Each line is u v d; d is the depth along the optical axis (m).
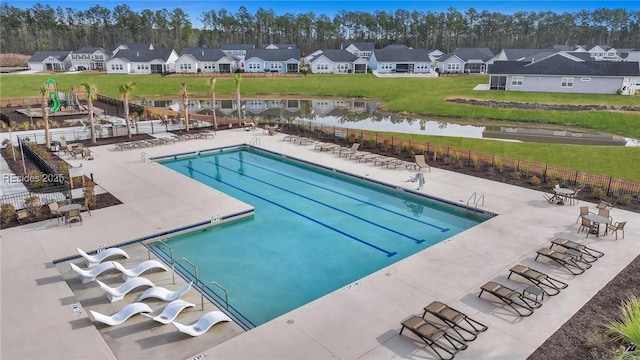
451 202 19.45
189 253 15.68
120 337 10.51
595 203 19.02
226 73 83.19
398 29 150.50
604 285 12.52
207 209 18.64
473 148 30.44
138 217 17.69
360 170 24.41
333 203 20.83
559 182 21.56
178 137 32.12
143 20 151.25
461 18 150.88
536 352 9.77
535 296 12.01
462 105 51.81
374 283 12.80
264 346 10.08
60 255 14.38
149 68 86.75
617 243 15.15
